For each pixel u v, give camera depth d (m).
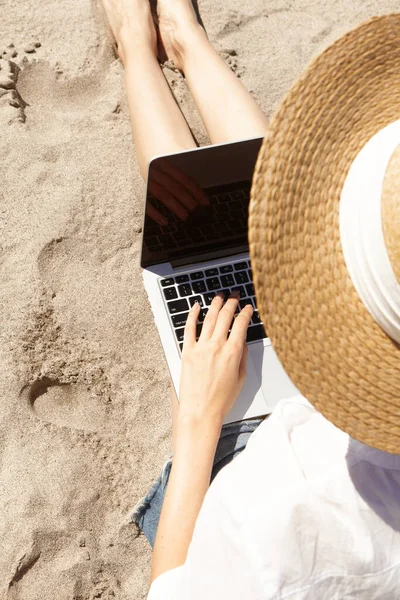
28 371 1.92
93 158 2.15
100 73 2.24
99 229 2.10
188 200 1.65
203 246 1.78
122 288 2.06
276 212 0.86
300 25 2.44
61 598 1.78
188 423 1.51
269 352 1.74
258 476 1.01
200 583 1.00
